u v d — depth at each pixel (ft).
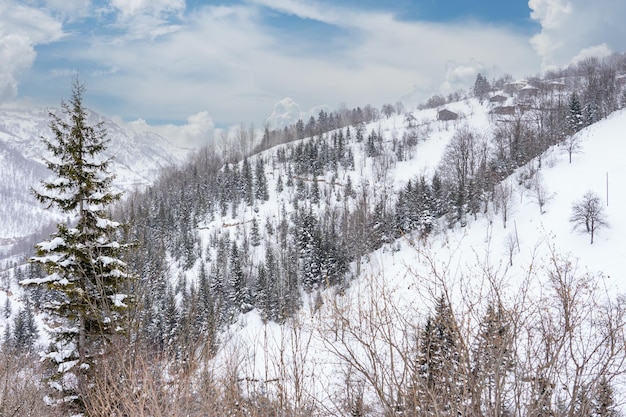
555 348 11.03
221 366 13.80
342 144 482.69
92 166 38.68
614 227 170.91
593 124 333.62
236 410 12.88
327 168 447.83
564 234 177.68
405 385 10.67
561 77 634.02
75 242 33.32
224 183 413.80
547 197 213.46
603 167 236.43
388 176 404.36
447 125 531.09
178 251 254.27
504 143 344.28
